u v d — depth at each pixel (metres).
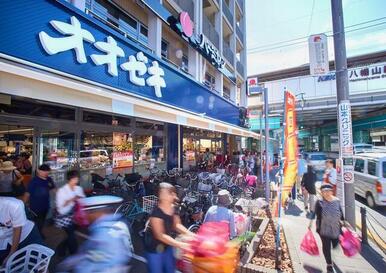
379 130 28.75
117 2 8.36
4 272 2.75
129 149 9.41
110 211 3.82
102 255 2.46
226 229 3.54
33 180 4.44
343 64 6.51
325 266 4.41
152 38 9.25
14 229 2.97
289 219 7.22
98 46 5.98
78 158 7.27
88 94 4.36
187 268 2.92
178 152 12.52
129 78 7.06
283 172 4.69
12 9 4.29
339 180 6.40
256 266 4.11
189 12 12.29
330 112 29.44
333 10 6.73
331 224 4.19
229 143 22.66
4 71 3.19
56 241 5.23
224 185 8.70
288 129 4.84
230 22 19.66
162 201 3.10
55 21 4.96
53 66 4.93
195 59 12.46
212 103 13.94
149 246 3.03
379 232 6.46
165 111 6.48
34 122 6.16
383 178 8.60
